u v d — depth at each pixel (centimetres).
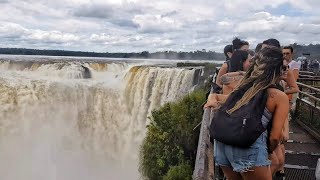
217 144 327
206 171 325
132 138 2080
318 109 845
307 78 1223
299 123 964
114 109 2162
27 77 2361
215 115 324
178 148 1159
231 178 334
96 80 2364
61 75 2459
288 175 650
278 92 312
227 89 398
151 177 1248
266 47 323
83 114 2197
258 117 305
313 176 645
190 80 1872
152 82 2031
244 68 448
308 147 766
